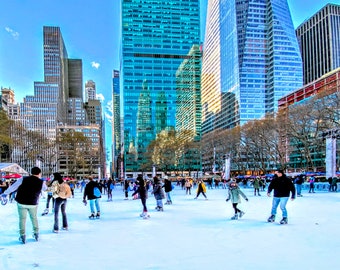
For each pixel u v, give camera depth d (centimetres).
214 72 19488
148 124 14925
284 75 15900
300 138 4809
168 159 9825
